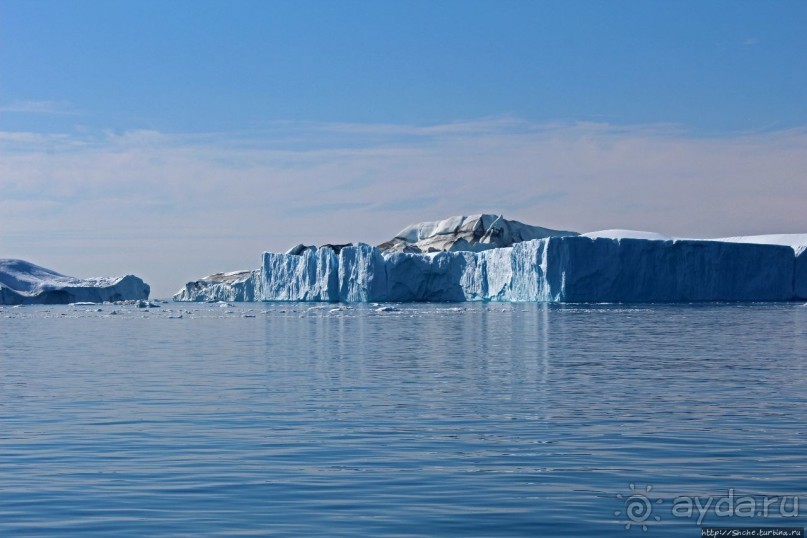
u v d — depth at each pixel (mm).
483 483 14016
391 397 24016
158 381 28578
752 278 111375
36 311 122438
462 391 25234
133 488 13797
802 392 24594
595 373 29828
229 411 21625
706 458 15789
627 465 15266
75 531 11570
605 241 109125
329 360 36031
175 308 134250
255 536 11289
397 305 117812
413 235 176625
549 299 109875
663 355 36719
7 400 24047
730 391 24875
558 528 11602
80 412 21703
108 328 71000
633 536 11273
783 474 14516
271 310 108688
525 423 19625
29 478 14508
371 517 12125
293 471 14906
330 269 140375
